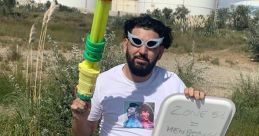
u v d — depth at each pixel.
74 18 60.25
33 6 66.56
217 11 69.25
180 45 33.59
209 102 2.92
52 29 39.97
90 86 2.82
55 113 6.38
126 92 3.15
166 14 70.50
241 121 9.81
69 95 6.36
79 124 3.00
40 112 6.47
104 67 6.71
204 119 2.95
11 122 6.68
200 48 33.59
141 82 3.15
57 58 6.86
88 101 2.90
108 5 2.64
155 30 3.01
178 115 2.93
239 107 10.81
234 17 66.88
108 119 3.17
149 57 3.04
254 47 27.53
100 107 3.18
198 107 2.93
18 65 12.91
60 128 6.36
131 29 3.04
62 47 23.48
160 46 3.10
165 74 3.22
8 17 47.09
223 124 2.96
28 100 6.66
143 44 3.01
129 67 3.10
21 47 21.28
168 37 3.11
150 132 3.13
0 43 25.11
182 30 44.56
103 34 2.72
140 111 3.13
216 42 37.66
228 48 33.09
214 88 15.30
